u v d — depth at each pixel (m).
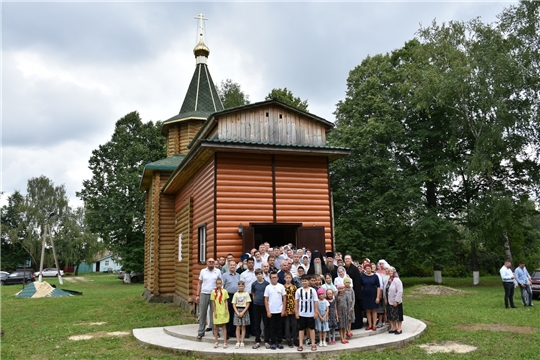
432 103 24.14
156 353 8.36
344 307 8.52
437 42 24.30
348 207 27.03
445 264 24.30
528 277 14.55
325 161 12.98
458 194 27.02
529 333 9.73
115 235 36.53
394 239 25.50
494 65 21.66
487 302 15.64
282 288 8.13
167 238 18.55
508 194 22.98
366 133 25.31
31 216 57.19
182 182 16.17
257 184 12.04
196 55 22.66
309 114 13.52
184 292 15.30
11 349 9.09
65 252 55.75
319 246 11.95
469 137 25.20
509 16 22.69
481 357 7.71
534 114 21.91
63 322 12.74
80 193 39.25
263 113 13.12
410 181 24.98
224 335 8.27
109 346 9.06
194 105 21.61
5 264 57.19
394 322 9.54
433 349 8.38
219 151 11.73
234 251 11.40
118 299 19.67
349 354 7.82
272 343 8.14
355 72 29.58
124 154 38.44
